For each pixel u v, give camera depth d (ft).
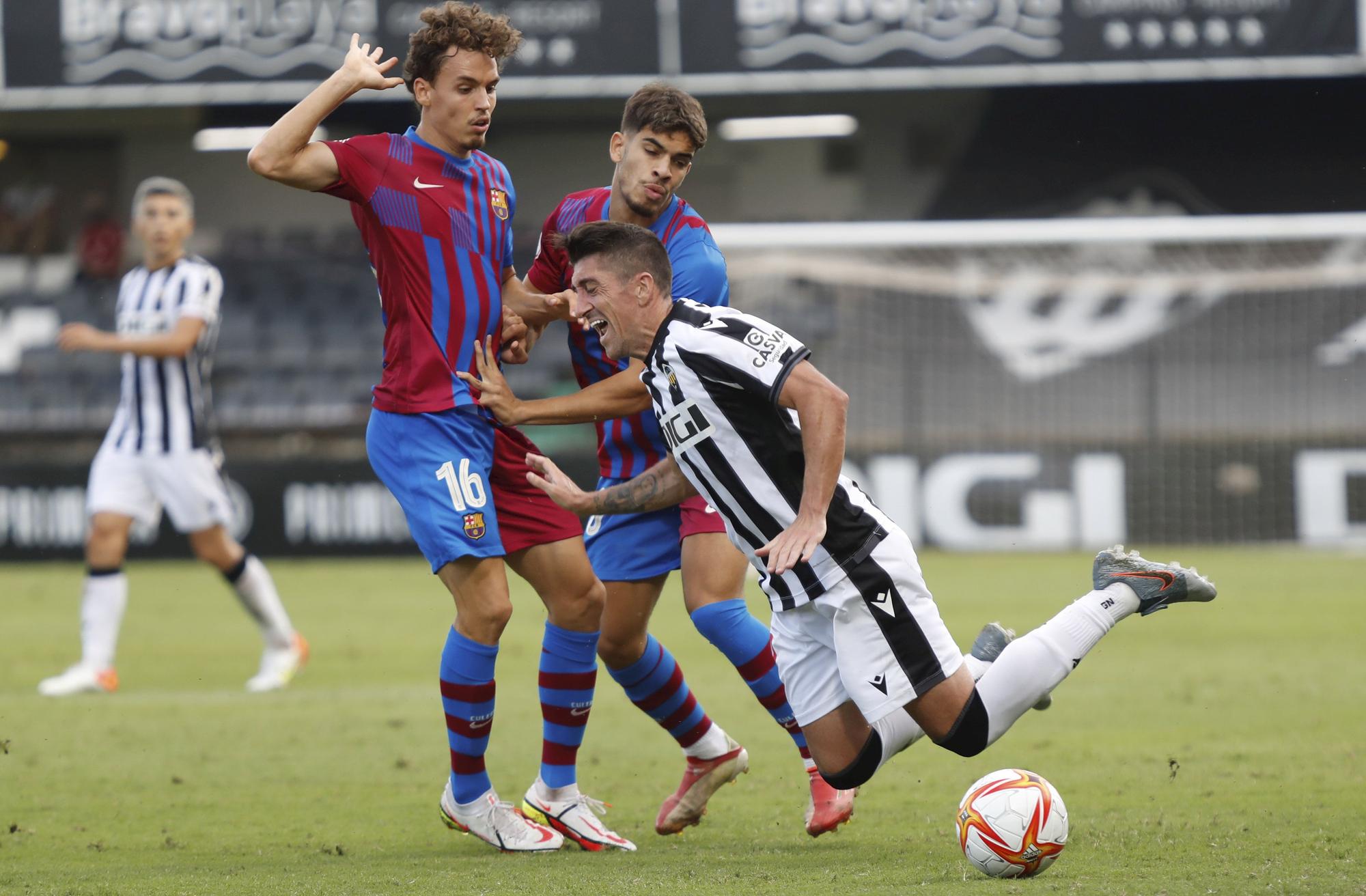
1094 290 205.36
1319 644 98.73
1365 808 46.16
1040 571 152.05
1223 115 231.50
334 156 41.78
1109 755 59.06
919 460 183.83
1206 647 97.76
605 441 50.67
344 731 69.36
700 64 171.94
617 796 53.78
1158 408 202.08
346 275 226.17
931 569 155.74
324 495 174.70
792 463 37.88
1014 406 203.62
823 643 39.14
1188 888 33.63
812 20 171.42
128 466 84.48
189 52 170.50
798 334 208.64
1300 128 231.09
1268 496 181.47
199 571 169.89
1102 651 96.58
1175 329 202.18
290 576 156.35
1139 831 42.60
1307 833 41.83
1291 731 64.39
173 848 43.98
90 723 72.08
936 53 171.22
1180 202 236.43
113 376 204.23
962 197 239.91
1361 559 165.48
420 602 131.54
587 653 45.06
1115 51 169.89
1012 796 35.94
